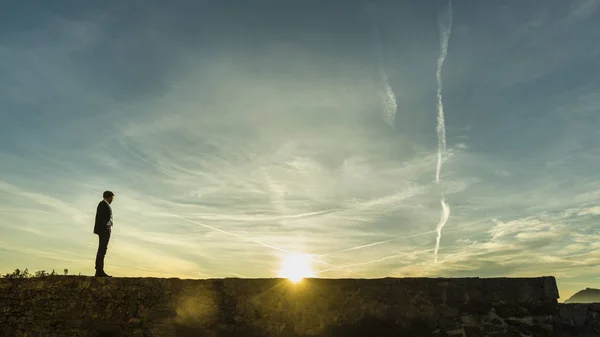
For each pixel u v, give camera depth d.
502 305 9.04
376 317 8.88
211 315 8.66
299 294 9.01
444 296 9.12
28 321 8.31
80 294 8.55
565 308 9.03
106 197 9.73
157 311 8.55
